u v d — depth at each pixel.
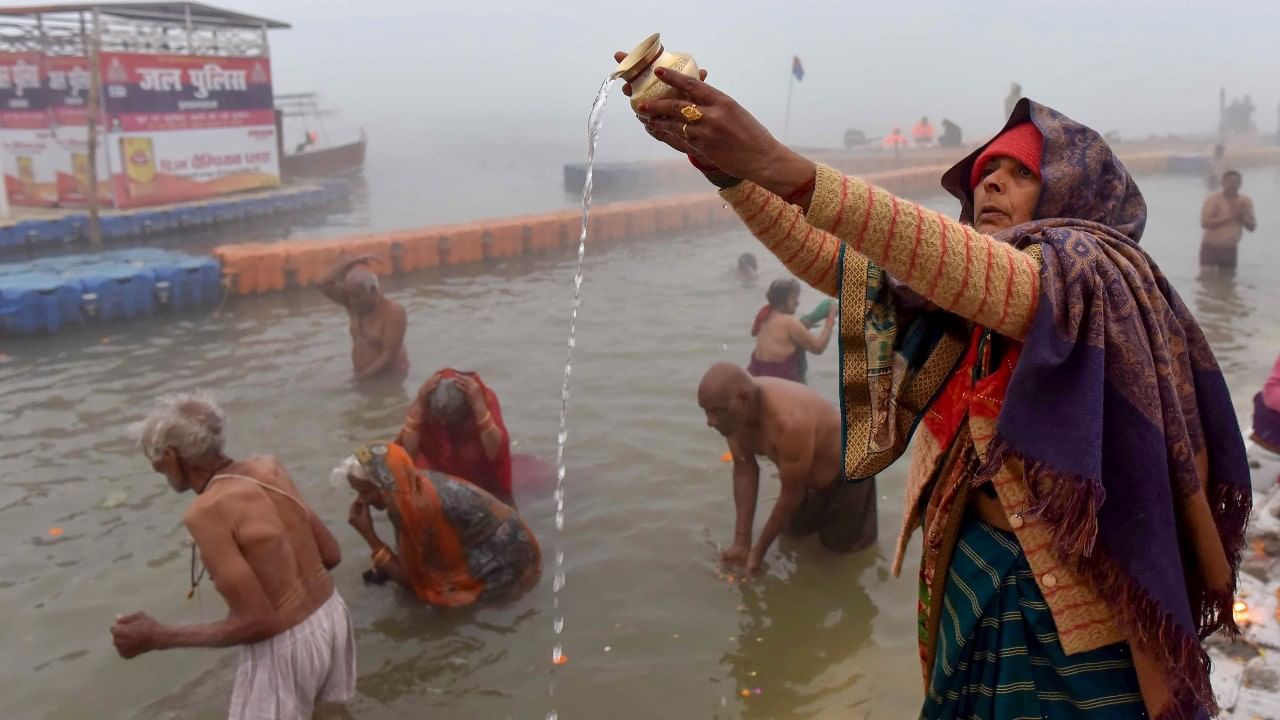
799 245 1.87
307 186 21.70
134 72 16.95
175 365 8.89
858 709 3.91
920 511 1.91
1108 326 1.46
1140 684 1.56
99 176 16.91
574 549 5.25
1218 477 1.62
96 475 6.34
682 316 10.63
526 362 8.78
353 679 4.11
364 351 8.16
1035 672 1.64
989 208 1.73
